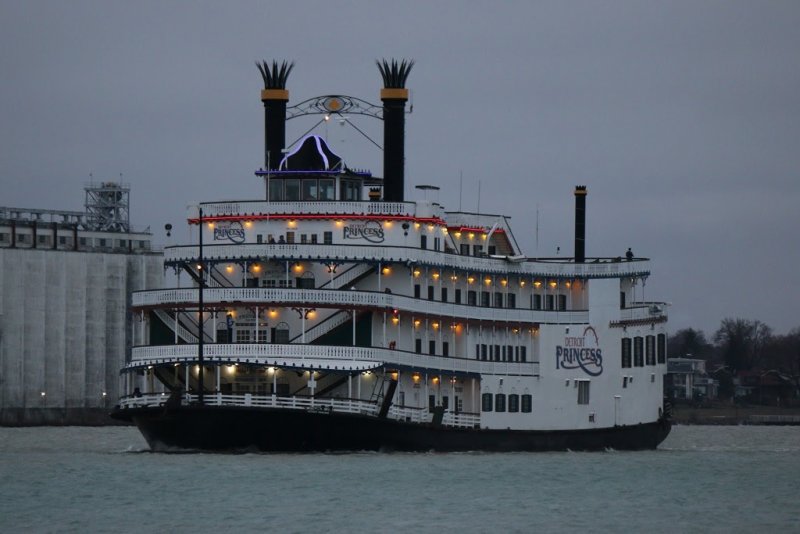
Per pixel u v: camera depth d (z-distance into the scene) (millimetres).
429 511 192625
